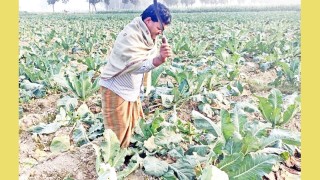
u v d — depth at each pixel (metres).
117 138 1.96
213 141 1.98
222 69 2.68
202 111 2.38
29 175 2.01
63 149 2.06
